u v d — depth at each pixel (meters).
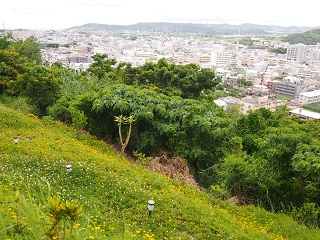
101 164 9.73
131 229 6.52
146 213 7.24
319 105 68.62
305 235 7.86
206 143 12.69
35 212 4.41
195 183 10.97
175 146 12.95
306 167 8.59
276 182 9.83
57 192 7.25
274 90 92.00
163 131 12.77
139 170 10.39
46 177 8.19
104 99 13.36
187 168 11.84
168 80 22.59
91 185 8.13
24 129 12.65
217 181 11.37
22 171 8.30
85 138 13.27
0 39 29.75
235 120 15.42
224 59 142.50
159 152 12.97
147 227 6.75
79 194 7.59
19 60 22.56
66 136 12.77
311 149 9.18
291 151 9.55
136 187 8.45
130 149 13.60
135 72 23.61
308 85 91.94
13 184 7.27
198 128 12.52
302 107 66.44
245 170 9.84
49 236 3.60
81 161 9.66
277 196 10.19
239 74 106.44
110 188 8.11
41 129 13.02
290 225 8.33
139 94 13.72
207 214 7.81
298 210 9.48
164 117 13.27
